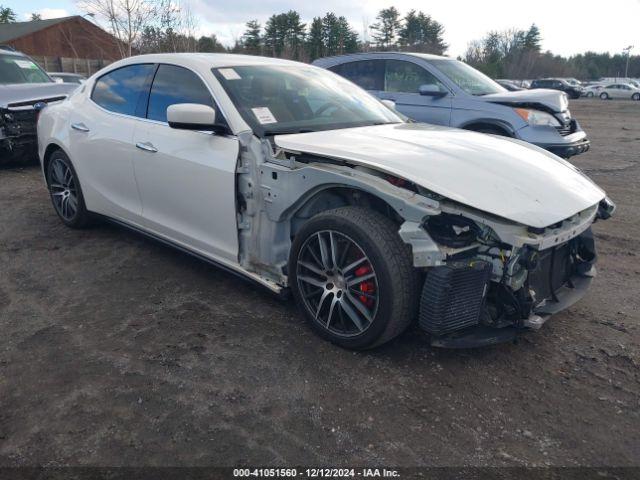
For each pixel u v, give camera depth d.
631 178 8.12
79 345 3.11
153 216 4.10
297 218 3.31
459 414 2.56
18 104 7.68
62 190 5.15
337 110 3.95
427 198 2.64
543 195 2.85
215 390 2.70
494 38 65.12
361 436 2.41
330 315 3.06
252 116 3.49
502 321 2.85
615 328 3.39
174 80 3.94
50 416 2.50
